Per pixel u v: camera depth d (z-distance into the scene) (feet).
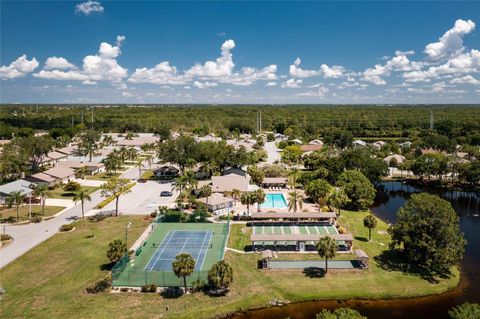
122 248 234.58
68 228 300.61
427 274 228.43
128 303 195.42
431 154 532.32
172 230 307.99
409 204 240.73
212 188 405.59
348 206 372.17
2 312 184.85
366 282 218.38
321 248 225.97
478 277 230.89
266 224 320.70
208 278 205.98
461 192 449.48
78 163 531.09
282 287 212.84
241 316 190.49
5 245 269.03
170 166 524.93
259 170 458.50
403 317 188.96
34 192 340.18
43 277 221.46
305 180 443.32
